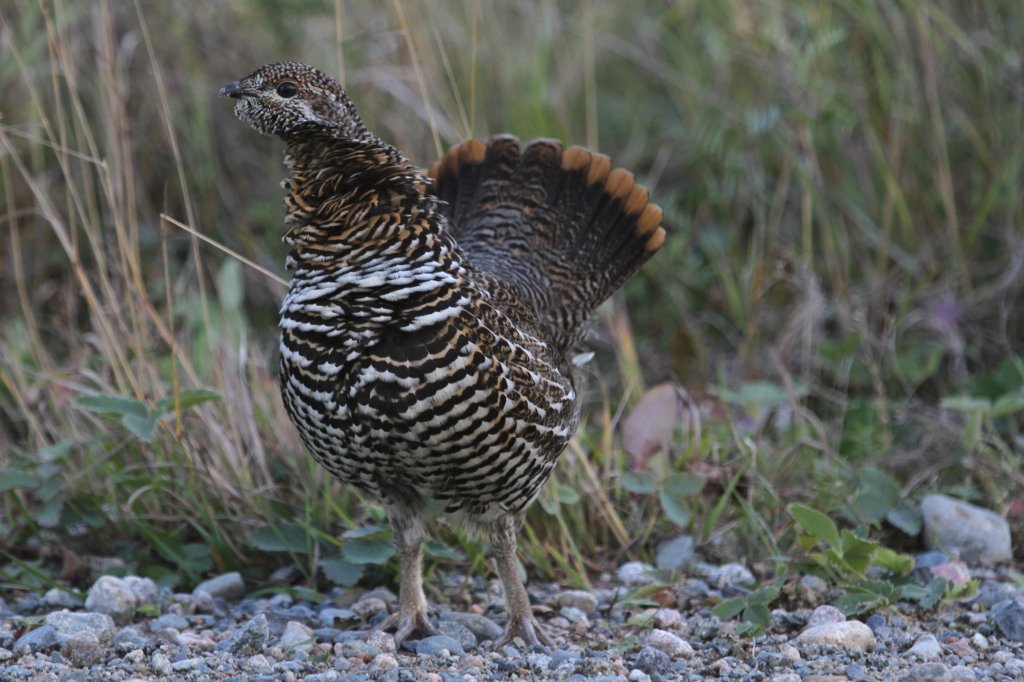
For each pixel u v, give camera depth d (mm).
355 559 8391
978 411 10008
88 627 7637
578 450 9273
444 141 12945
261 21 13656
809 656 7328
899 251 12516
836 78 12906
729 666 7164
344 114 7578
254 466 9531
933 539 9078
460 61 13758
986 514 9266
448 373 6805
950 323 11930
